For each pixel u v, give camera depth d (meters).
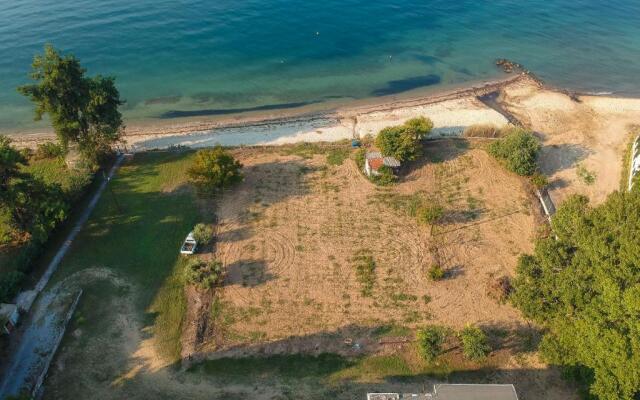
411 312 41.25
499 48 93.19
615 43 96.00
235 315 40.56
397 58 88.31
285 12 101.38
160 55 85.25
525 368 37.12
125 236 47.69
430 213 48.97
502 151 57.25
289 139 64.75
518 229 49.97
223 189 54.06
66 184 50.81
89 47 86.25
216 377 35.75
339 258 46.19
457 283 43.97
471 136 64.38
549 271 37.09
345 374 36.34
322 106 74.31
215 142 64.06
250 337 38.84
